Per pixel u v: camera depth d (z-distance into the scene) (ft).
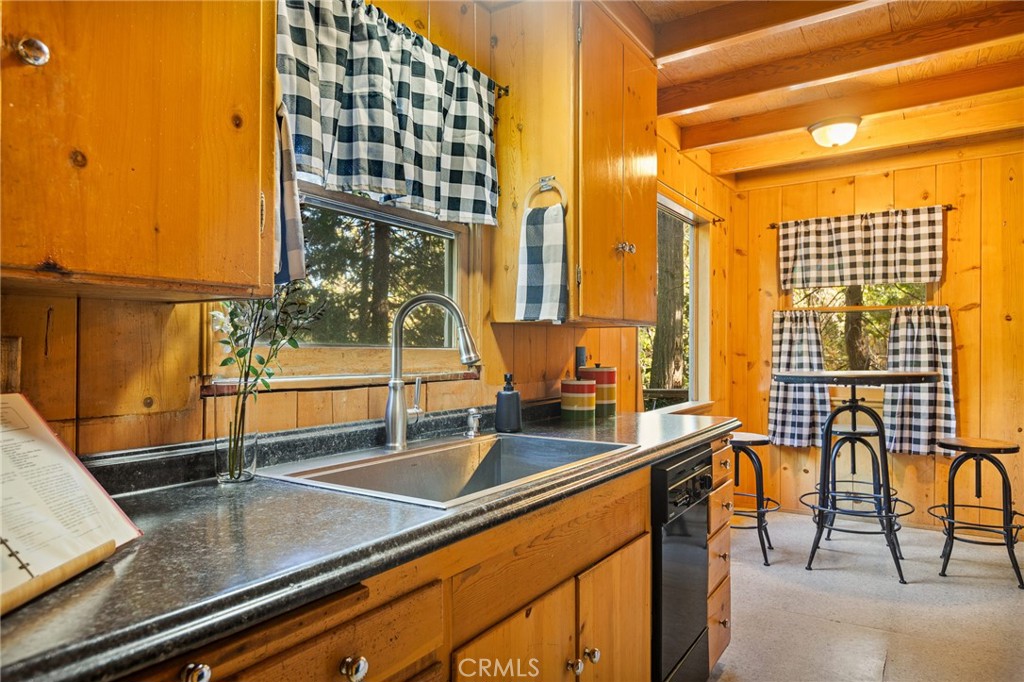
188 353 4.12
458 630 3.35
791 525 13.24
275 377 4.85
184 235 2.91
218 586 2.24
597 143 7.01
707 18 8.09
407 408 5.76
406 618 2.90
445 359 6.64
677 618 6.08
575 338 8.96
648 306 8.20
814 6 7.36
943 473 12.84
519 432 6.74
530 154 6.86
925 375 9.07
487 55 7.14
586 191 6.76
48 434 2.73
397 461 5.20
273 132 3.44
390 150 5.41
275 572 2.39
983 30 8.14
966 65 9.84
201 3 3.00
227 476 4.00
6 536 2.16
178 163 2.89
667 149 11.61
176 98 2.88
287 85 4.56
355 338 5.75
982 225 12.58
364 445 5.43
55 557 2.27
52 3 2.42
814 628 8.36
